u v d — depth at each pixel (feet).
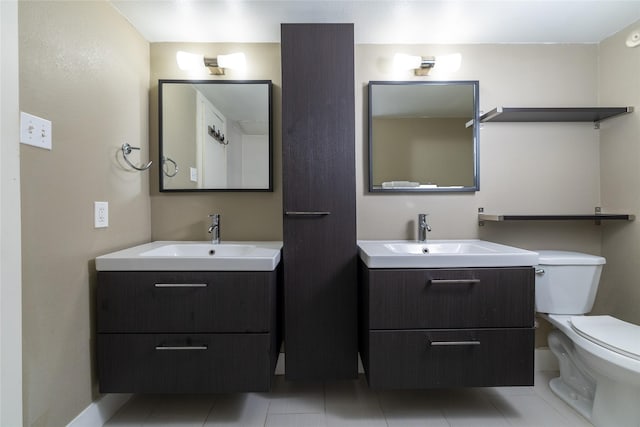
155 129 6.04
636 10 5.10
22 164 3.31
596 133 6.09
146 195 5.89
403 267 4.37
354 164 4.99
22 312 3.31
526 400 5.09
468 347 4.37
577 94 6.09
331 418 4.64
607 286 5.94
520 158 6.11
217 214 5.97
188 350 4.28
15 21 3.14
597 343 4.12
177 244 5.69
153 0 4.83
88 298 4.26
